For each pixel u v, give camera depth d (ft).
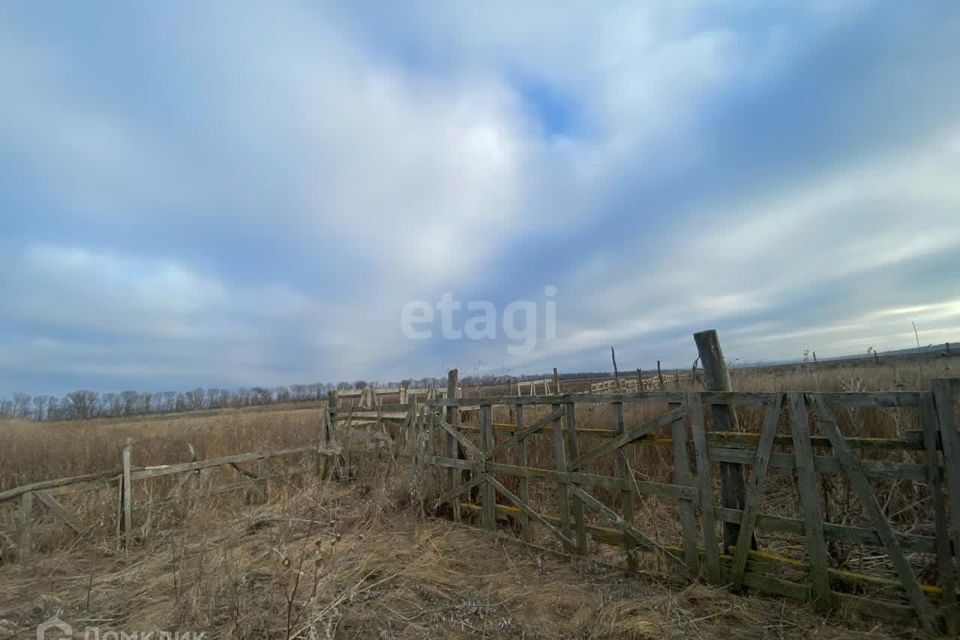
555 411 17.57
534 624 11.84
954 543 10.07
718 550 13.39
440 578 14.74
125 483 20.38
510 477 22.80
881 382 28.09
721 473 13.82
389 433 30.58
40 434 47.93
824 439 11.82
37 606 13.93
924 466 10.50
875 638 10.44
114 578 15.96
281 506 23.13
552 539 18.20
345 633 11.54
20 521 18.17
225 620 12.10
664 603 12.48
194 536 19.39
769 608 11.97
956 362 29.32
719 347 14.10
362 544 18.01
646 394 15.07
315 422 47.37
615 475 22.79
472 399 21.40
